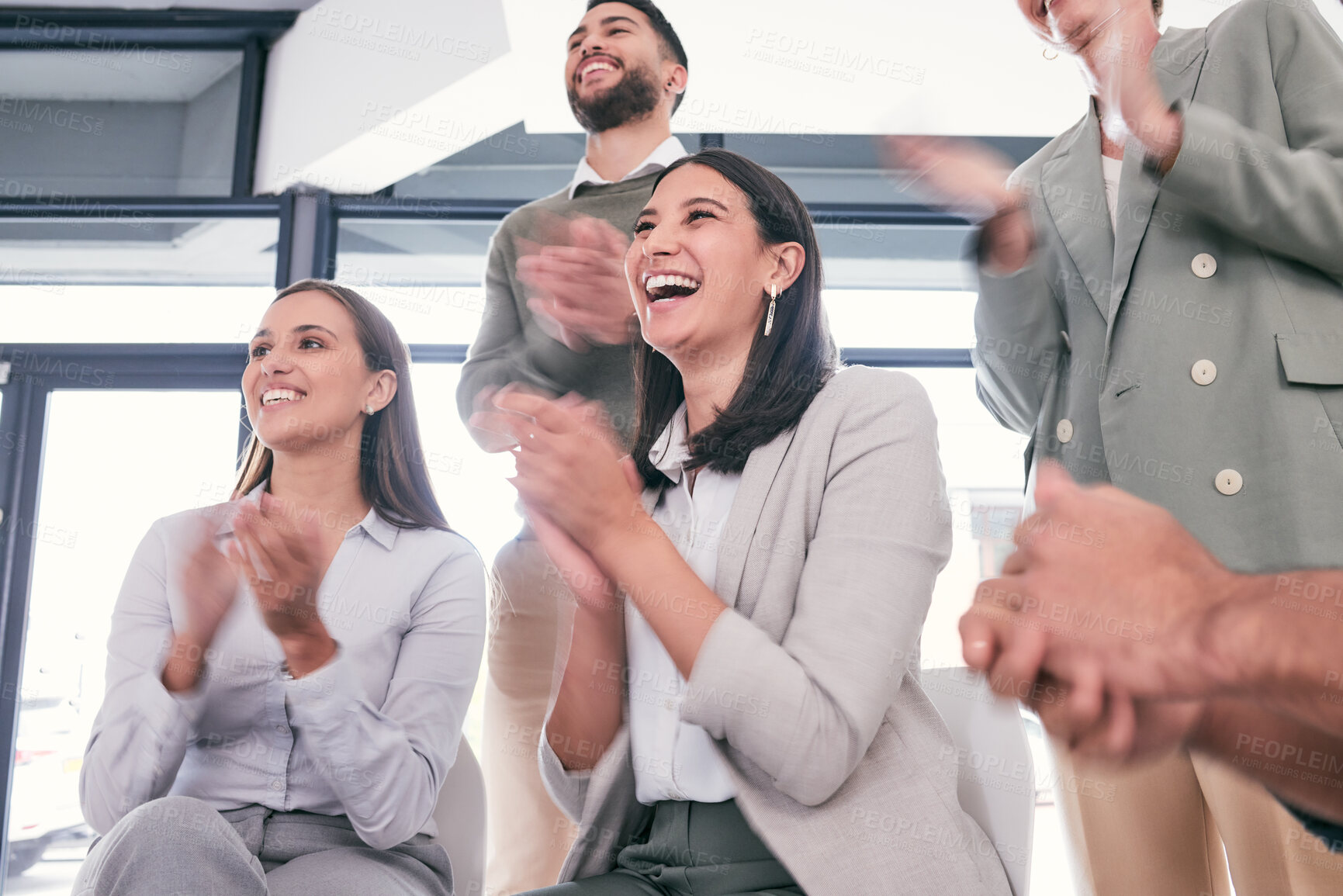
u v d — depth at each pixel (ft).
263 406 4.79
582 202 7.04
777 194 3.39
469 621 4.34
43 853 8.25
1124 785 3.43
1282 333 3.20
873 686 2.43
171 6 9.71
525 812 5.33
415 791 3.68
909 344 8.63
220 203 9.36
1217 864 3.40
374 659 4.25
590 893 2.61
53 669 8.52
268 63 9.86
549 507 2.55
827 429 2.92
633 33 7.39
